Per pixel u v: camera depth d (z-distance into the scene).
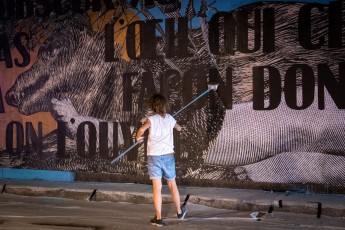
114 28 9.13
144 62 8.93
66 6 9.45
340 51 7.73
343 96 7.74
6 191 8.89
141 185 8.83
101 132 9.27
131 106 9.05
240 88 8.30
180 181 8.71
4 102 9.89
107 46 9.19
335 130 7.80
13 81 9.87
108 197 8.20
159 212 6.48
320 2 7.82
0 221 6.73
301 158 7.99
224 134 8.43
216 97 8.45
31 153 9.77
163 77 8.80
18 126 9.85
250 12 8.21
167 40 8.77
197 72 8.57
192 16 8.59
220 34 8.41
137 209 7.55
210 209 7.47
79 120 9.42
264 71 8.15
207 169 8.55
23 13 9.76
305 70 7.92
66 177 9.52
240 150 8.34
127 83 9.06
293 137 8.02
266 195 7.78
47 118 9.65
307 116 7.94
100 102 9.26
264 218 6.86
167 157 6.64
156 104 6.75
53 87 9.59
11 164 9.90
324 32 7.81
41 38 9.65
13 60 9.86
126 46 9.05
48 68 9.61
